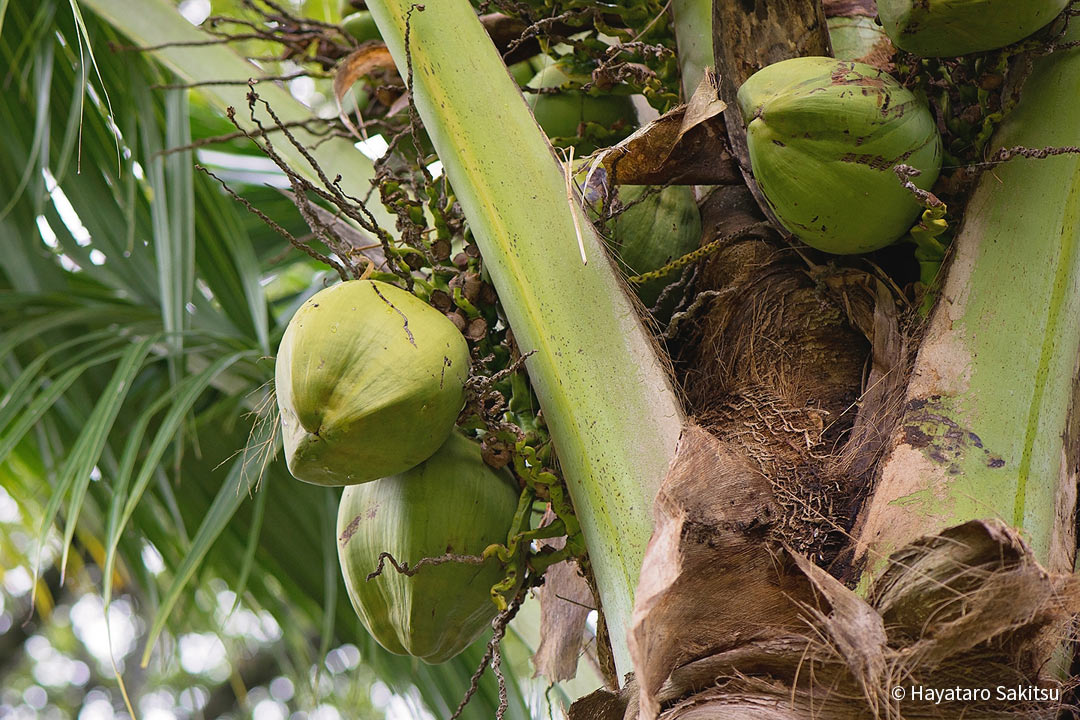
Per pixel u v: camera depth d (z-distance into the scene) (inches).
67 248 117.0
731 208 91.7
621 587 79.0
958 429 78.2
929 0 80.3
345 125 107.7
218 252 115.1
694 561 75.9
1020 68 84.0
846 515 80.0
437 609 86.8
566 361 82.7
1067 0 81.0
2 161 117.1
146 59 116.4
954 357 79.8
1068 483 79.0
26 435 116.0
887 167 80.9
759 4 86.5
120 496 97.1
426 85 87.5
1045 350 79.4
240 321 116.7
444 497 86.2
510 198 85.1
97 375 114.9
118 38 117.3
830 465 82.0
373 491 88.0
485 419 86.4
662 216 92.3
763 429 84.6
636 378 81.8
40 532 95.7
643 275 90.0
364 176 106.0
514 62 103.1
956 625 72.8
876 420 82.4
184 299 108.7
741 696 74.4
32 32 115.3
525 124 86.5
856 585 76.4
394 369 82.4
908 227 83.4
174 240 110.0
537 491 87.4
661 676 74.5
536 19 98.8
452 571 86.1
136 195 117.9
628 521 79.6
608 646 87.7
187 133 113.5
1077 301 80.7
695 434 78.4
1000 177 82.7
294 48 112.0
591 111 98.4
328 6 135.4
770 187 82.5
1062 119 82.8
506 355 91.1
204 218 114.1
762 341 87.3
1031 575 72.4
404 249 89.9
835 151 80.7
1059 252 80.9
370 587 88.0
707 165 88.7
